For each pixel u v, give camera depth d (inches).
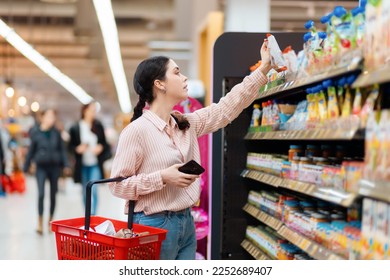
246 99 125.0
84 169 308.7
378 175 76.3
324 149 119.7
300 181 112.6
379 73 74.3
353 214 96.7
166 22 717.9
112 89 1282.0
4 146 500.1
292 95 135.0
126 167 109.9
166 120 116.0
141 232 107.7
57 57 911.0
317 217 105.4
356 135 82.7
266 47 125.0
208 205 167.6
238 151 157.0
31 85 1273.4
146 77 114.9
